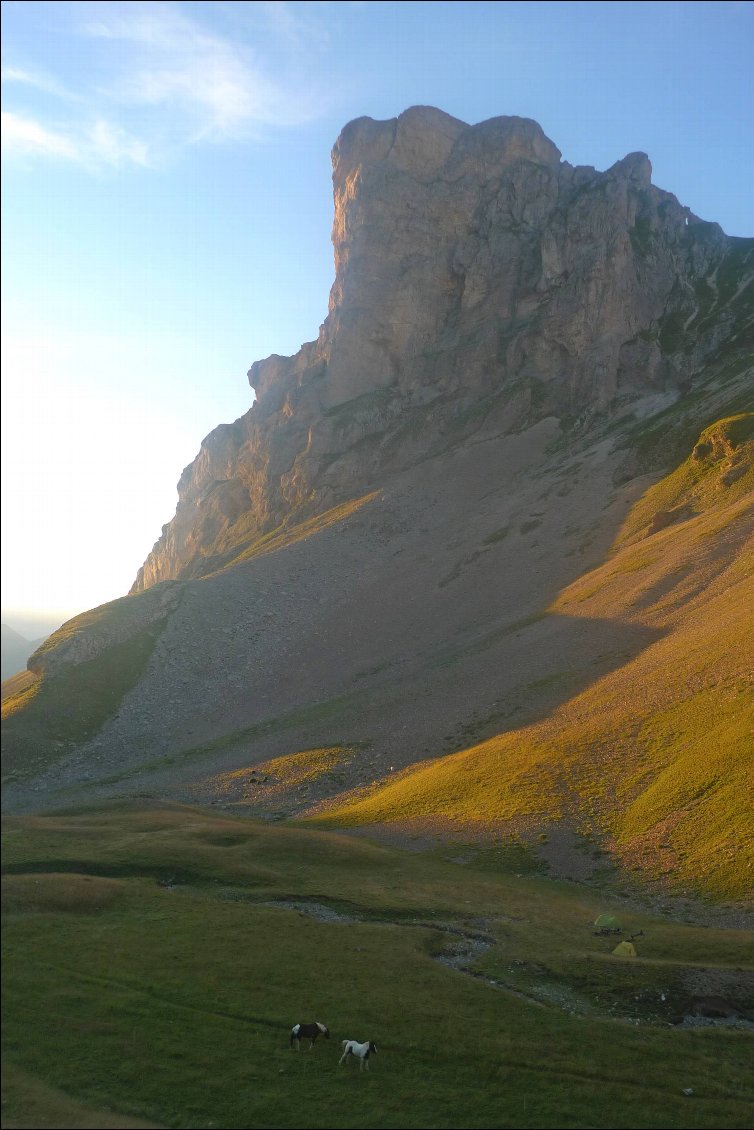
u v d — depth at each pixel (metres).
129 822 67.44
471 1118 26.22
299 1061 28.52
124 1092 25.78
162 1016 30.48
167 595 164.75
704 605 98.75
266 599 163.88
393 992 34.34
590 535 150.62
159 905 43.16
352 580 166.62
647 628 100.56
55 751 120.69
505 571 150.75
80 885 43.94
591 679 92.31
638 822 59.72
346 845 60.88
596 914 47.53
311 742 103.94
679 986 36.56
